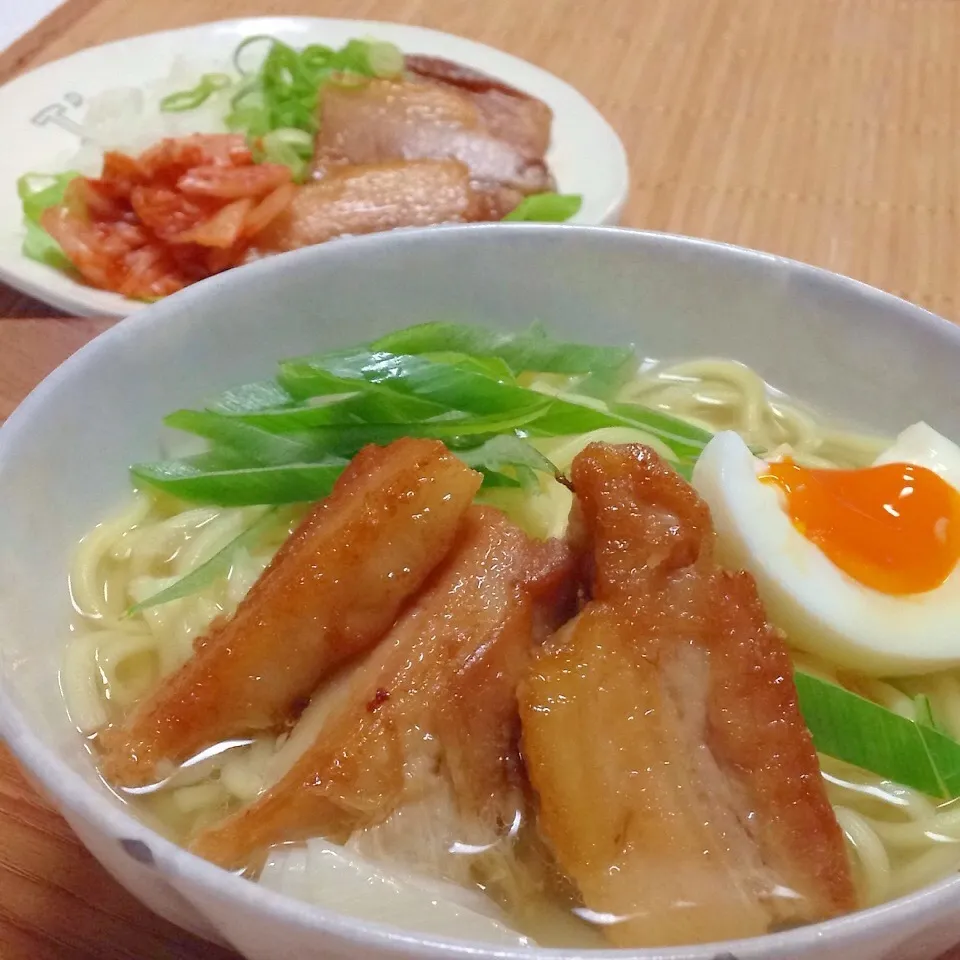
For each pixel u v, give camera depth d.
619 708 0.18
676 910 0.17
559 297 0.27
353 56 0.45
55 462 0.22
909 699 0.22
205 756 0.20
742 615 0.19
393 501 0.20
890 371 0.25
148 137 0.41
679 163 0.41
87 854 0.20
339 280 0.25
